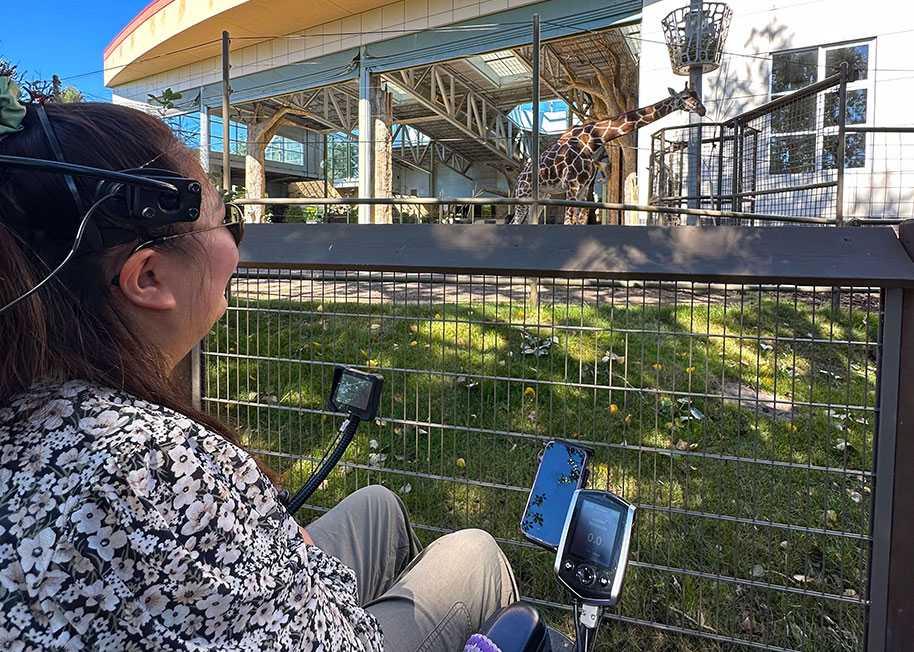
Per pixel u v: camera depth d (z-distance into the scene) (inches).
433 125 780.0
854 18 287.1
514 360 138.6
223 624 25.3
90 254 26.8
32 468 24.3
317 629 28.9
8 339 25.4
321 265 78.6
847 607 77.9
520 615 39.6
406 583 48.3
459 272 73.0
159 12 542.3
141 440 25.3
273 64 536.1
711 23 263.0
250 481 28.7
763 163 306.0
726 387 126.6
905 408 60.2
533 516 46.3
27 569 22.9
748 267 62.9
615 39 420.2
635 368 133.6
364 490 60.9
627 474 104.3
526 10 406.6
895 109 282.7
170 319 30.0
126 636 23.5
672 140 325.4
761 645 72.0
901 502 60.7
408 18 458.0
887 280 58.3
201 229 30.5
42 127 26.9
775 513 95.6
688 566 86.9
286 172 947.3
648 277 66.3
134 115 29.7
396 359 129.6
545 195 280.2
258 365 98.7
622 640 76.9
